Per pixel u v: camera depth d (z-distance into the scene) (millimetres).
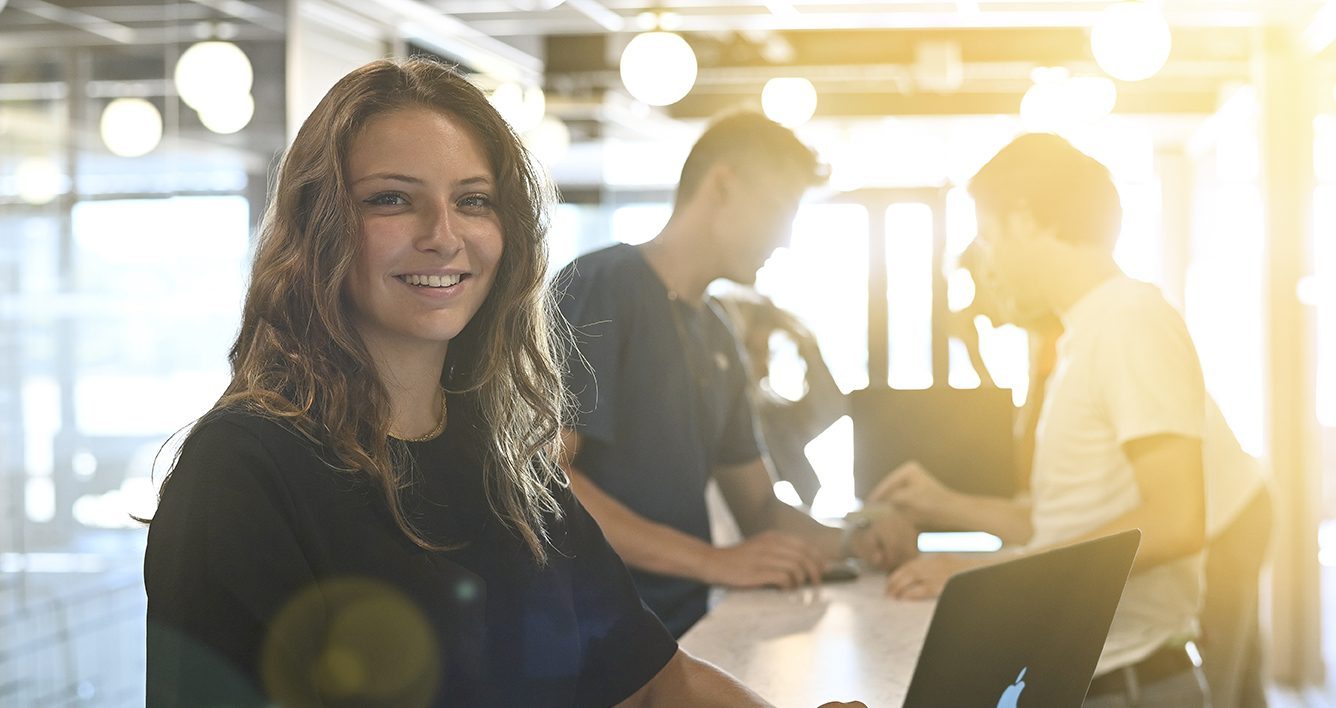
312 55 5809
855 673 1838
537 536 1418
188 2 4949
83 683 4531
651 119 9039
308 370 1241
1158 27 5422
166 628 1099
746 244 2348
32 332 4395
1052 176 2174
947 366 5773
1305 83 6102
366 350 1312
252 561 1120
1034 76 7172
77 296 4523
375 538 1237
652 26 6969
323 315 1258
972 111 8727
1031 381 3236
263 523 1137
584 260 2285
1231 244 8047
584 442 2225
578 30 7176
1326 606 5746
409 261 1284
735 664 1886
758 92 8500
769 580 2379
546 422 1485
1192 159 10398
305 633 1147
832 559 2594
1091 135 7492
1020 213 2195
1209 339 9289
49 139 4477
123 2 4688
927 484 2766
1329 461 5633
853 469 3260
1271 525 2730
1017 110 8688
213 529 1117
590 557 1515
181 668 1094
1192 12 6297
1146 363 2023
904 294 6520
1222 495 2668
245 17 5312
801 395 3605
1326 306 5605
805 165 2352
